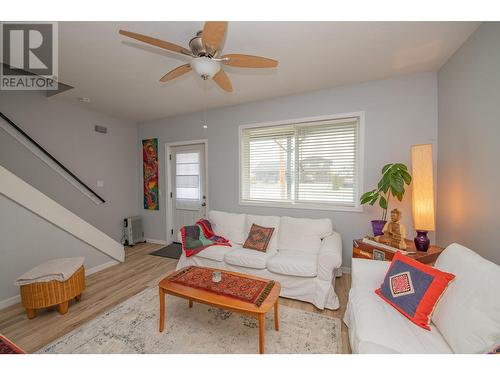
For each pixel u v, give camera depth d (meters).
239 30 1.73
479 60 1.67
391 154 2.62
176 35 1.79
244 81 2.65
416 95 2.49
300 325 1.85
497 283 1.02
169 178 4.28
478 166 1.70
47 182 3.12
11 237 2.22
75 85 2.74
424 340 1.13
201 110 3.75
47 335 1.75
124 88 2.83
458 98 1.98
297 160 3.16
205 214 3.97
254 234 2.80
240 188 3.52
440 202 2.35
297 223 2.75
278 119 3.19
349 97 2.79
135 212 4.51
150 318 1.95
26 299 1.92
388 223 2.20
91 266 2.96
